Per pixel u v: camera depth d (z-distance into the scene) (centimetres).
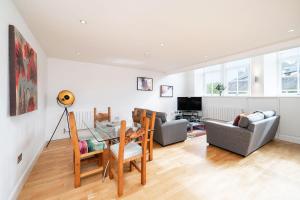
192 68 470
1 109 133
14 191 162
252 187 184
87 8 165
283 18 188
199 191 177
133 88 507
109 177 205
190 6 162
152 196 169
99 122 314
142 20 192
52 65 369
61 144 341
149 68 515
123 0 151
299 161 252
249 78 461
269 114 325
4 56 138
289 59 383
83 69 412
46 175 212
